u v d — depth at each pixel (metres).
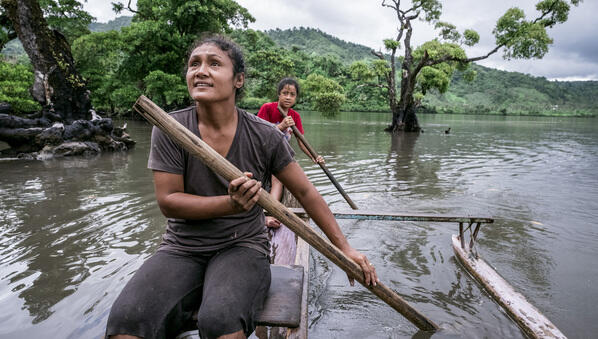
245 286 1.33
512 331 2.10
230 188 1.23
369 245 3.28
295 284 1.64
